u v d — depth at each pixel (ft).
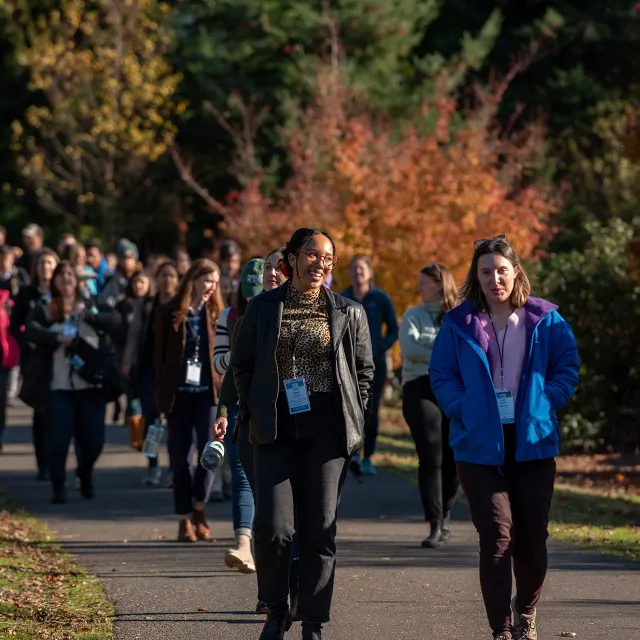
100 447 113.19
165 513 105.81
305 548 55.62
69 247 132.36
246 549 73.41
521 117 298.35
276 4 297.74
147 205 331.98
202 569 79.51
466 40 289.12
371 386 58.44
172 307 87.51
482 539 55.36
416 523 99.60
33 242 172.96
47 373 113.70
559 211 250.98
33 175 328.49
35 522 100.53
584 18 302.45
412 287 188.44
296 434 55.93
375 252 189.88
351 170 195.11
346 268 191.11
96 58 322.75
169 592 71.97
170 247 346.33
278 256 71.10
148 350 114.21
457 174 193.57
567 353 57.98
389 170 196.24
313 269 56.70
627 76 312.91
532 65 307.99
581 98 299.17
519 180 252.83
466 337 57.77
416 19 302.45
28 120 343.87
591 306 163.84
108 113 314.14
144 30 323.98
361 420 56.65
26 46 347.77
